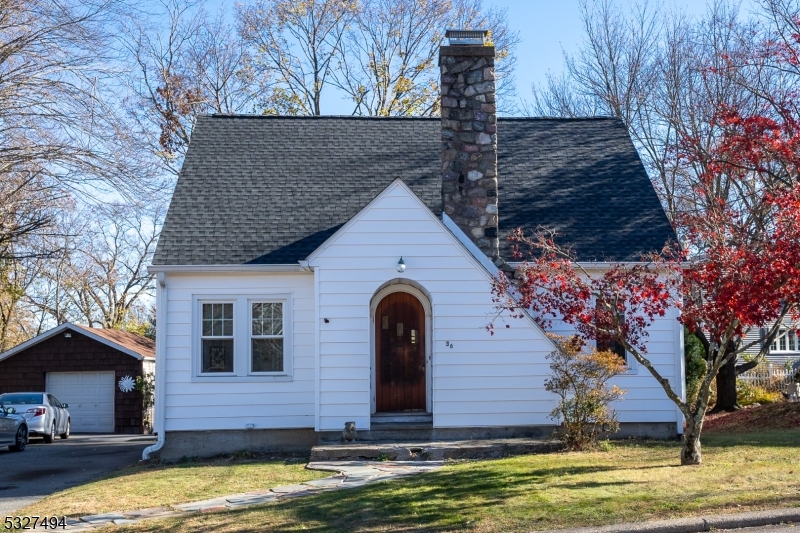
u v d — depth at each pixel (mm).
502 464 12406
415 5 36125
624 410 16703
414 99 36125
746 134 12992
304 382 16875
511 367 15906
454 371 15867
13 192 16812
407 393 16969
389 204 16156
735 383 24391
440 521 8898
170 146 33781
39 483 14930
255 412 16750
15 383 31734
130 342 33719
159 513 10867
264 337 16984
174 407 16625
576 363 14672
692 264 12102
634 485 9953
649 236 17547
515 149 20391
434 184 19016
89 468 17219
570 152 20328
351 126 21062
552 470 11562
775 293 9641
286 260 16844
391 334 17078
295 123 20969
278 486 12398
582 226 17828
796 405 19750
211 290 16906
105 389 31781
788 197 10266
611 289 11391
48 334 31656
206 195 18375
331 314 15930
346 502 10188
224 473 14109
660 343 16828
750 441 14742
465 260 16062
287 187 18812
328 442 15625
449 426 15734
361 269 16031
